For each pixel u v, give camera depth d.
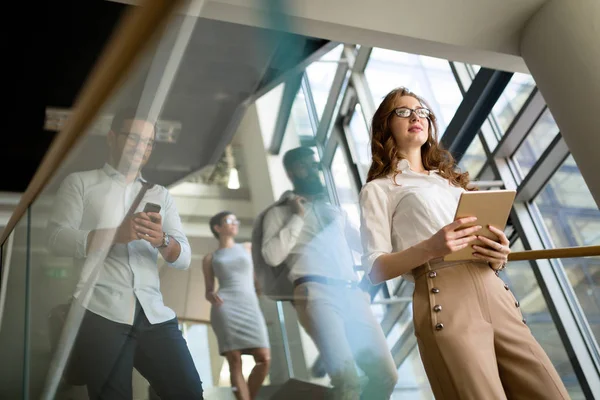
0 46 4.25
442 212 1.72
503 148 4.73
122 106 0.63
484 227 1.53
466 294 1.52
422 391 2.25
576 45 3.15
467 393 1.40
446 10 3.39
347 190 1.83
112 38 0.60
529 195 4.64
